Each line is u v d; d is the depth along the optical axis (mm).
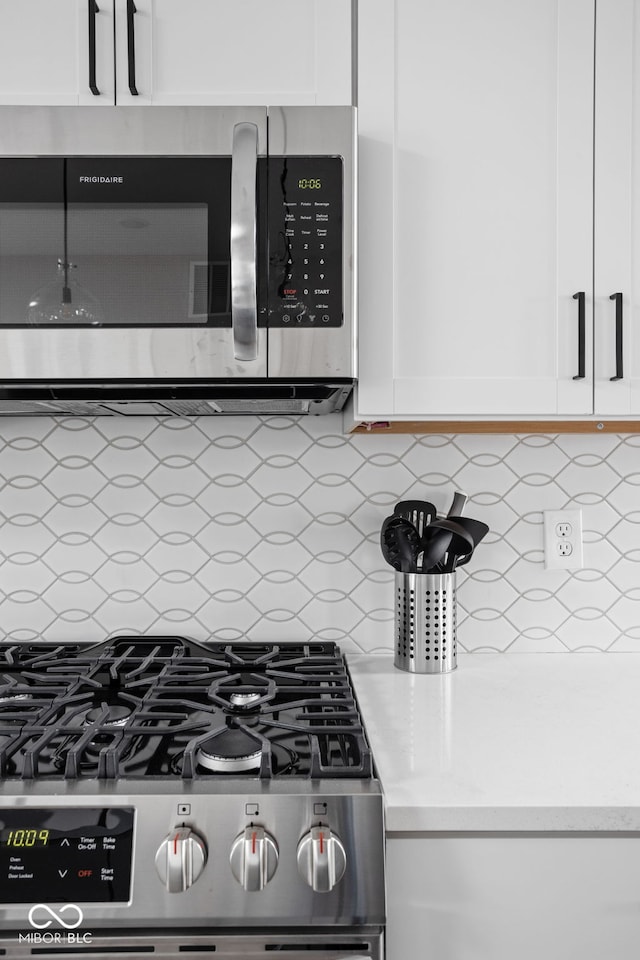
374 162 1179
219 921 833
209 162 1096
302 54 1171
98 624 1505
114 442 1494
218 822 851
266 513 1506
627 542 1516
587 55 1185
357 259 1157
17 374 1102
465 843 896
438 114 1183
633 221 1194
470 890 899
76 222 1099
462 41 1181
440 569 1387
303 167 1097
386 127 1178
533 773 955
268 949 849
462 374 1189
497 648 1525
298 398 1208
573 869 901
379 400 1184
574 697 1253
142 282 1101
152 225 1099
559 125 1185
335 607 1514
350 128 1100
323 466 1506
